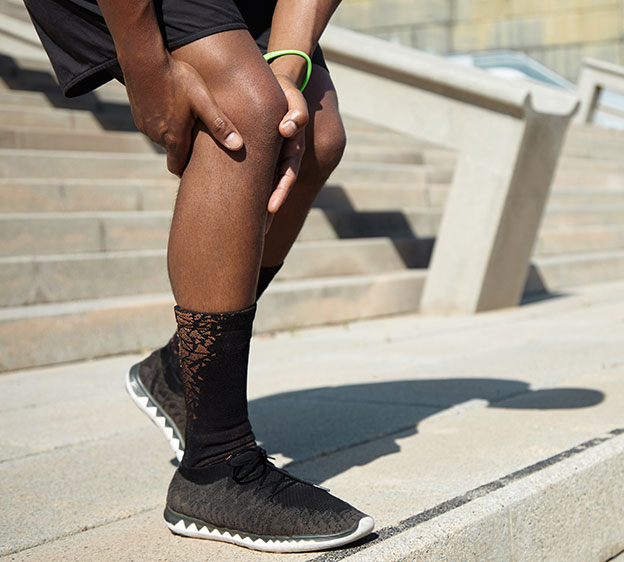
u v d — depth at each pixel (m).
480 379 2.64
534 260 5.96
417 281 4.75
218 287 1.25
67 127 5.56
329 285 4.30
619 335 3.54
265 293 4.00
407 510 1.39
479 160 4.42
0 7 7.76
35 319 3.21
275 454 1.82
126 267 3.87
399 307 4.65
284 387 2.63
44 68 6.59
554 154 4.59
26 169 4.54
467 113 4.41
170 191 4.77
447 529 1.27
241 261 1.24
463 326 4.10
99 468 1.77
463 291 4.55
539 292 5.66
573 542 1.55
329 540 1.20
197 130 1.23
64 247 4.01
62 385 2.83
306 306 4.18
